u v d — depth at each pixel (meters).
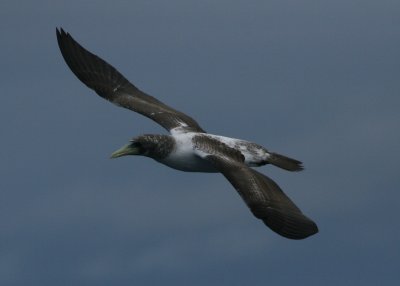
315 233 23.62
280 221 23.89
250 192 24.41
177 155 27.22
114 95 28.98
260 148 27.44
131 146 27.64
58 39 29.33
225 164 25.67
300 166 27.39
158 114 28.48
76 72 29.27
